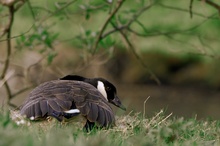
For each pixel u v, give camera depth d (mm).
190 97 25734
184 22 25656
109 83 12180
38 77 17766
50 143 7488
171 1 26312
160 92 26188
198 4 25359
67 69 24469
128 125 10188
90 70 23734
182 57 26422
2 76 14508
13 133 7645
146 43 25766
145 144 8117
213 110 23438
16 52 14820
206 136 9812
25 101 9750
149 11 26250
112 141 8352
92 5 14445
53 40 14609
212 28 25172
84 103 9320
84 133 8797
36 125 9312
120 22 14695
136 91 26266
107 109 9445
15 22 22547
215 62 26109
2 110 10727
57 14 14461
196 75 26594
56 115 9039
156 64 26719
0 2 12078
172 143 8844
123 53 26422
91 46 14812
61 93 9492
